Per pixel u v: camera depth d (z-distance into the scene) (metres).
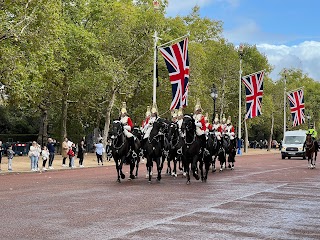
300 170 33.00
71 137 67.88
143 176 27.84
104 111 61.66
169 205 15.32
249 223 12.34
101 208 14.68
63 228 11.60
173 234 10.95
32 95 41.00
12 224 12.11
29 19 32.47
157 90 55.31
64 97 52.53
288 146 52.44
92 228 11.60
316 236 10.91
